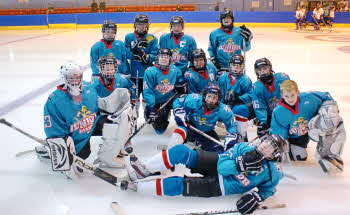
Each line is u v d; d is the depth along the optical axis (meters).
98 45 4.37
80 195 2.76
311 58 9.45
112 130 2.91
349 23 18.45
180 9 19.17
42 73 7.77
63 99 2.75
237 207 2.45
